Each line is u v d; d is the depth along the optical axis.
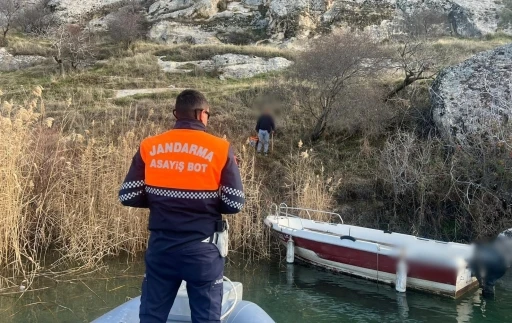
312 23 31.05
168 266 2.94
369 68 14.71
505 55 14.35
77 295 7.56
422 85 16.41
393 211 11.91
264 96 16.56
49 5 38.50
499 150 11.56
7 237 8.25
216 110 17.09
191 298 3.01
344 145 14.82
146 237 9.70
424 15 20.78
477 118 12.55
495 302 8.08
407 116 14.93
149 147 3.03
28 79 24.06
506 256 8.29
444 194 11.45
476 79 13.76
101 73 24.28
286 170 13.35
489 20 29.27
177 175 2.92
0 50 29.56
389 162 12.19
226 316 3.44
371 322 7.20
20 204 8.40
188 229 2.90
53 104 18.36
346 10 31.47
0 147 8.23
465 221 11.05
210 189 2.92
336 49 14.41
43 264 8.83
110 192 9.60
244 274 9.23
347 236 9.19
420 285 8.48
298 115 16.17
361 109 14.77
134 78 23.52
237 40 31.94
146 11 37.00
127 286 7.98
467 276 8.39
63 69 25.00
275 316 7.35
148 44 30.58
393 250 8.58
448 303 8.05
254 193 10.71
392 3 31.56
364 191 12.53
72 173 9.78
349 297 8.21
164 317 2.99
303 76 15.12
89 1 39.25
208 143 2.96
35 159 9.62
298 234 9.71
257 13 34.56
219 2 35.84
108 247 9.25
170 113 16.52
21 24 35.75
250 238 10.20
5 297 7.39
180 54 26.48
